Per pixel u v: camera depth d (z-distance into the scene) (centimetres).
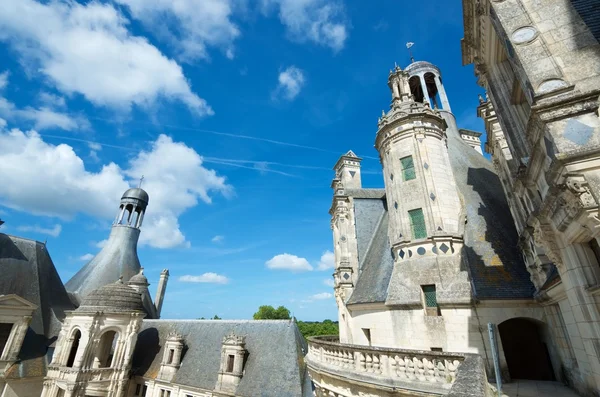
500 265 1777
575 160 683
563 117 729
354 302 2306
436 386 1032
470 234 1998
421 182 2117
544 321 1545
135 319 3669
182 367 3656
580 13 848
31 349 3378
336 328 8369
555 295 1184
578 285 839
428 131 2266
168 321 4653
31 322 3591
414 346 1766
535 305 1580
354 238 2920
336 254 3178
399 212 2159
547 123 750
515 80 1238
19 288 3688
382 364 1232
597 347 788
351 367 1381
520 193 1323
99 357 3722
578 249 837
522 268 1733
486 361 1535
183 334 4206
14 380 3044
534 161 953
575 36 816
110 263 5788
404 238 2050
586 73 759
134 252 6262
